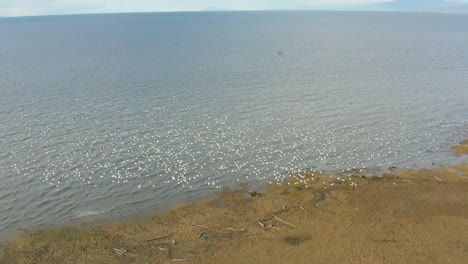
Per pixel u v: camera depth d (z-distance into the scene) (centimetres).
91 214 2642
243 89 5678
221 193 2906
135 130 4072
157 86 5859
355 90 5631
